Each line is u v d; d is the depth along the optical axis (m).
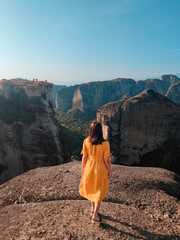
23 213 5.57
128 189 7.55
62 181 8.31
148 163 60.62
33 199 7.22
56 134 69.94
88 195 4.52
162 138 58.75
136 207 6.22
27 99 71.69
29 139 66.44
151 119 59.22
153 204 6.41
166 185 8.38
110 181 8.24
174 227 4.66
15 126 66.88
